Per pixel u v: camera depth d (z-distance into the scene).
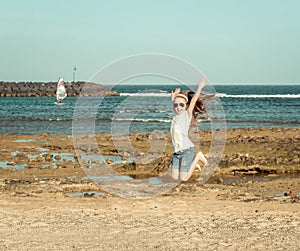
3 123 43.31
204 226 9.57
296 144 24.64
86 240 8.37
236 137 27.70
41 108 69.94
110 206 11.88
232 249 7.89
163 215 10.71
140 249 7.82
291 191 14.29
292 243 8.30
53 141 28.11
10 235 8.69
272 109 63.34
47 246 7.95
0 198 12.98
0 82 128.75
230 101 85.44
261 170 17.88
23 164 19.64
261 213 11.09
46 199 12.88
